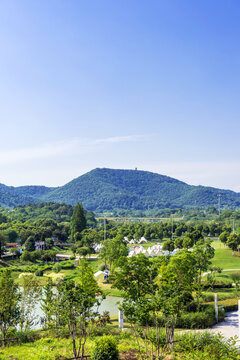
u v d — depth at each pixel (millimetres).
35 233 160250
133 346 24875
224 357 19922
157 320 22391
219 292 55625
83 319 22531
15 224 188125
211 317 37719
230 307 44438
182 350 22875
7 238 155125
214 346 21031
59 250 156125
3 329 29094
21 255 120312
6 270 30844
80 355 22969
